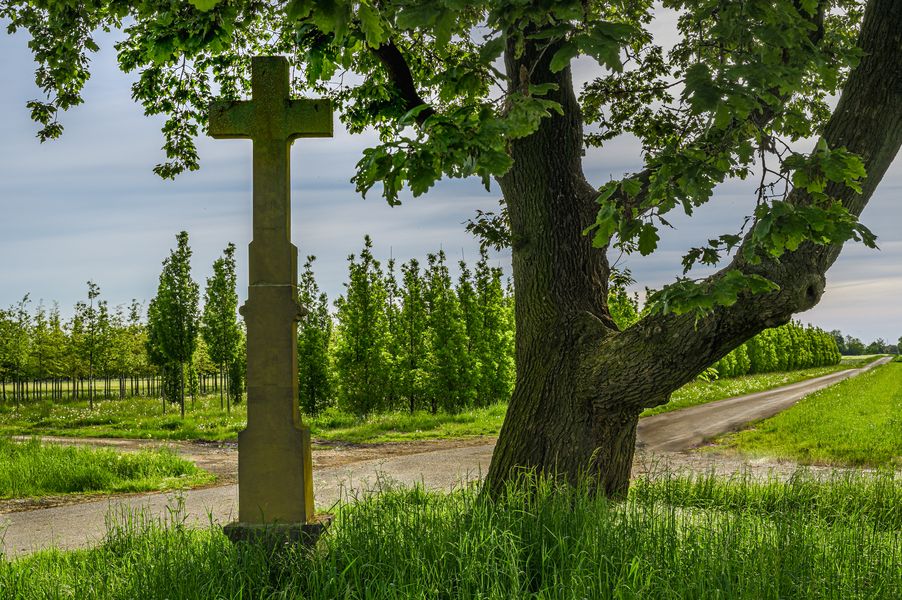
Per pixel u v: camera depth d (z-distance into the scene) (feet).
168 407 96.37
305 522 15.03
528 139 21.06
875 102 16.69
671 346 17.63
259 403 15.19
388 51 20.71
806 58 11.90
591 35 8.57
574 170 21.58
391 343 77.61
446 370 76.13
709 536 14.55
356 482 32.40
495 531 13.83
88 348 99.45
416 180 11.03
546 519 15.24
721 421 64.80
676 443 49.39
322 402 76.13
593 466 19.49
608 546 13.69
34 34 24.94
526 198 21.18
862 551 14.67
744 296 16.34
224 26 16.51
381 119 25.16
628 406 19.16
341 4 8.26
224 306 92.27
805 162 11.83
